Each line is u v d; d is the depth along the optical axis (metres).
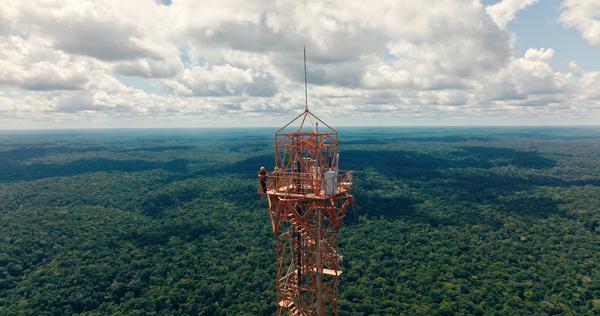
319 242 34.16
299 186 34.59
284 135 35.84
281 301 38.16
